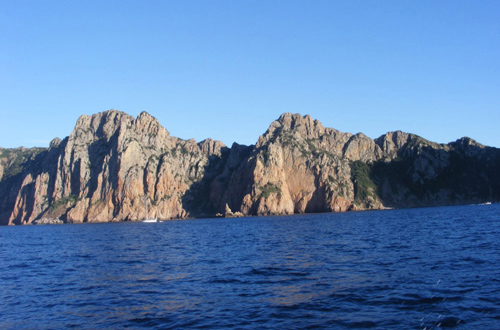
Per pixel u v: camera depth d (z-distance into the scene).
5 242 104.69
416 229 85.56
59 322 25.23
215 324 23.22
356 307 25.20
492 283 29.50
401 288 29.34
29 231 174.12
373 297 27.27
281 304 26.77
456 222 102.19
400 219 133.38
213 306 27.09
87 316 26.22
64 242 94.06
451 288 28.58
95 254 62.38
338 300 26.97
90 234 124.69
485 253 44.03
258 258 49.88
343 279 33.66
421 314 23.27
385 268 37.81
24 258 61.50
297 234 87.19
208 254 56.91
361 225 109.81
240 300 28.39
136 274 41.12
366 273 35.81
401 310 24.17
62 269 47.16
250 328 22.25
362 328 21.42
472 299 25.67
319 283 32.59
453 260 40.31
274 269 40.47
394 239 65.62
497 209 172.25
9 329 24.30
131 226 179.75
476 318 22.17
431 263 39.22
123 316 25.73
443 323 21.62
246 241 76.75
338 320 22.89
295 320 23.25
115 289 33.97
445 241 58.50
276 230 105.94
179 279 37.31
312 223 133.00
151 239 93.06
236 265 44.66
